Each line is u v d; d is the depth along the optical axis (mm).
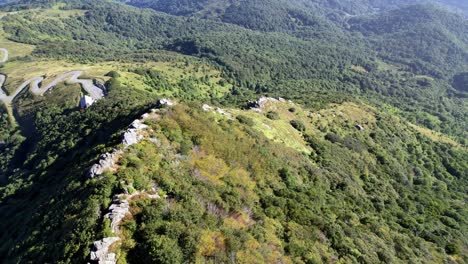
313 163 80375
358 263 42969
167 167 44094
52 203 43031
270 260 34344
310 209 51656
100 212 34250
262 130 82875
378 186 90188
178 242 31203
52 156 78375
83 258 29141
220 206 39344
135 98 118062
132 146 46094
